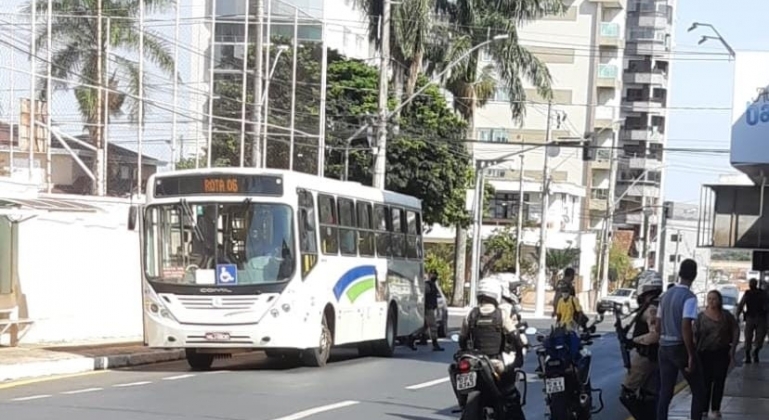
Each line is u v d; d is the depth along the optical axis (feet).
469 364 40.60
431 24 157.69
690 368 43.21
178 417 45.50
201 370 69.87
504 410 41.57
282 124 120.57
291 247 67.46
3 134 84.69
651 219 345.92
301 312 67.82
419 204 97.09
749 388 69.67
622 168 342.23
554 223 289.74
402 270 90.79
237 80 115.24
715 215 88.69
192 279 66.95
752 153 66.44
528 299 253.85
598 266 264.11
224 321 66.49
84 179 91.91
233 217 67.51
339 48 214.28
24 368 62.18
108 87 94.27
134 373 66.64
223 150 111.14
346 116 159.22
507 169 298.56
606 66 311.68
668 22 351.05
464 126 167.84
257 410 48.73
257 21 110.83
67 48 92.68
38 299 81.05
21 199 71.87
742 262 431.43
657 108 348.18
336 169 159.22
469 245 239.30
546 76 167.94
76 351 73.87
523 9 164.55
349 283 77.00
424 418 48.70
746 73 66.64
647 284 46.32
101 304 89.04
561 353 42.47
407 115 160.56
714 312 54.03
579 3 313.53
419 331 97.60
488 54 167.32
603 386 70.28
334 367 73.61
